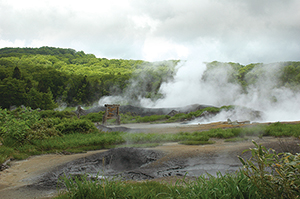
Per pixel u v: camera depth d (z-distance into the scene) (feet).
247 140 33.35
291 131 36.65
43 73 237.25
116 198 11.31
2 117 32.86
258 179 10.12
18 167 21.97
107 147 31.83
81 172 19.44
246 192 10.61
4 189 16.03
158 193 11.96
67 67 386.73
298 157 9.75
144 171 20.13
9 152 26.22
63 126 43.42
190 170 20.01
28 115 38.14
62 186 16.52
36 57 423.64
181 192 11.89
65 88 226.58
